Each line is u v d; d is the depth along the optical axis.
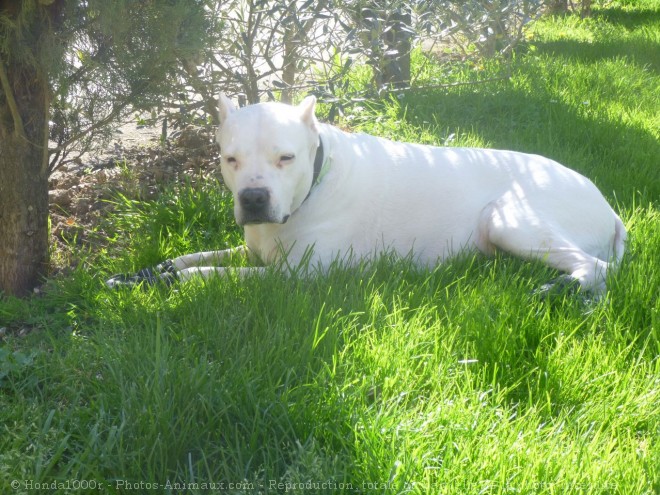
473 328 2.08
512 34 4.02
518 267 2.37
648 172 3.02
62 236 2.67
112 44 2.35
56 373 1.99
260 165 2.20
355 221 2.39
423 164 2.44
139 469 1.73
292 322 2.08
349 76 3.77
